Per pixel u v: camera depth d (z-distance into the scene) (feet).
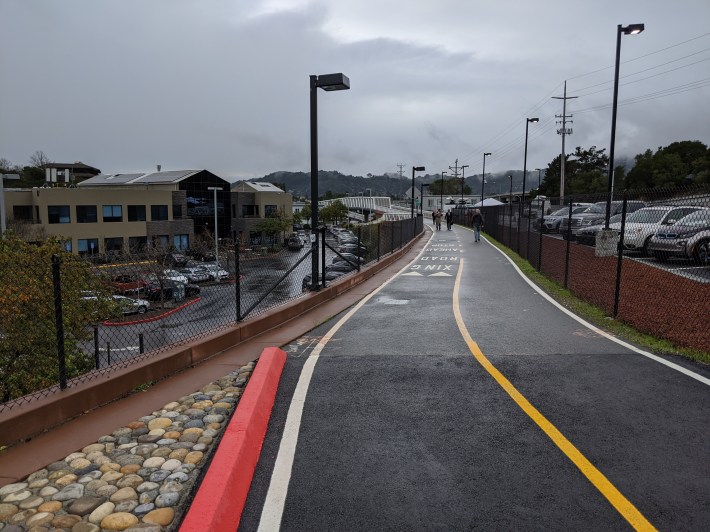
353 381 19.79
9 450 13.20
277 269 35.55
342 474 12.80
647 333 27.07
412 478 12.56
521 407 16.92
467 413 16.51
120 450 13.28
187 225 192.75
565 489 11.96
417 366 21.63
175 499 10.98
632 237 47.75
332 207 385.91
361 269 53.67
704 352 22.76
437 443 14.42
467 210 183.93
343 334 27.81
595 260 43.96
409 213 287.07
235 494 11.39
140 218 175.42
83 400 15.69
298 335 27.14
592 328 28.78
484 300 38.99
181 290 31.30
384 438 14.78
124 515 10.36
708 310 27.02
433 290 44.34
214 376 19.57
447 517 10.93
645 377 19.74
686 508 11.14
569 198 44.14
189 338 22.56
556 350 23.94
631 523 10.62
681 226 36.86
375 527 10.61
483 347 24.71
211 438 14.06
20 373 43.98
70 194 158.51
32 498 10.98
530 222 66.69
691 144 271.49
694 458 13.33
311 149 37.76
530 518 10.85
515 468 12.98
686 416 15.97
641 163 269.03
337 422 15.94
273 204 262.26
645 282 35.88
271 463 13.39
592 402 17.25
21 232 138.10
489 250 87.10
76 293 45.14
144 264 31.27
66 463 12.55
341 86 37.37
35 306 44.09
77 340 46.55
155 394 17.52
